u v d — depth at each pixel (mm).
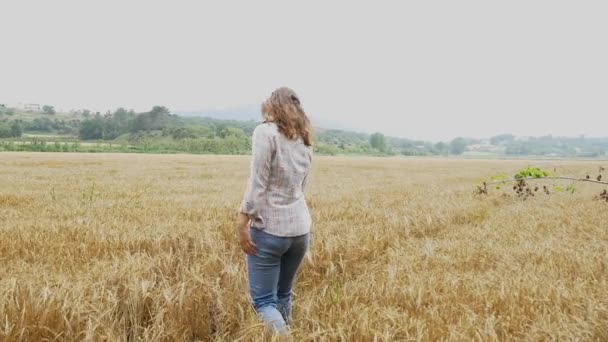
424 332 3998
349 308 4594
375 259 7016
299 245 4098
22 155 61906
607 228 9773
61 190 16453
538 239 8609
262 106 3938
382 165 55438
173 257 6066
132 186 19047
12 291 4180
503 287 5066
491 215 11992
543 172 14539
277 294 4449
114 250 6836
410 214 11039
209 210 11242
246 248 3986
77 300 4160
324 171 38781
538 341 3992
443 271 6098
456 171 42875
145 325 4348
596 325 4180
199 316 4465
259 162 3758
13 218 9711
